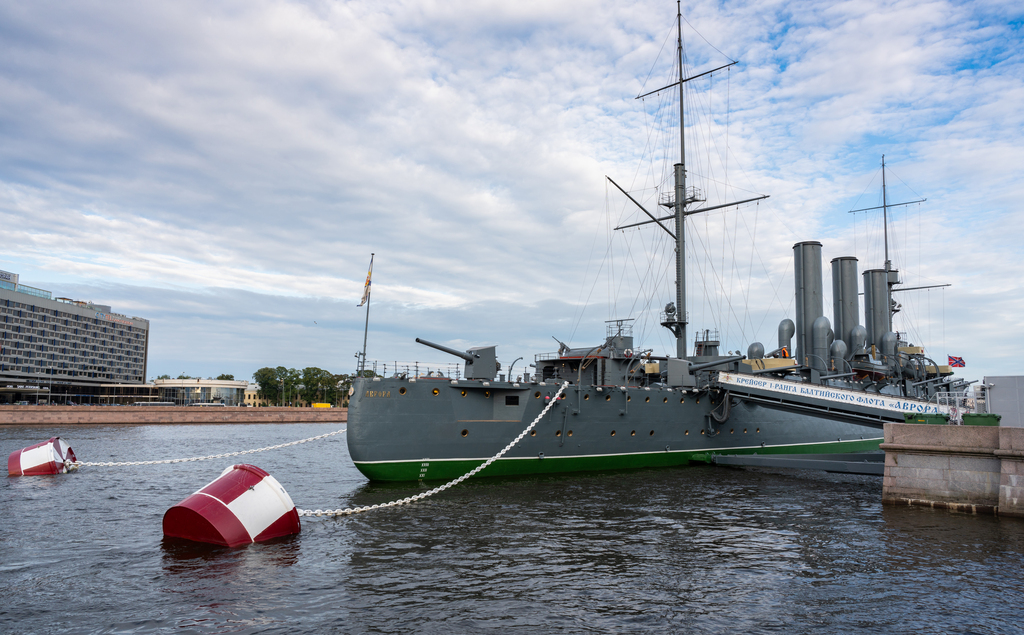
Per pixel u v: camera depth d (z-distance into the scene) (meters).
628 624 9.73
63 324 136.88
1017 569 12.74
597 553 13.95
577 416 26.39
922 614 10.28
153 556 13.27
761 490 23.28
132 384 143.00
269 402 158.38
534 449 25.34
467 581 11.80
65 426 63.59
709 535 15.76
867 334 44.81
